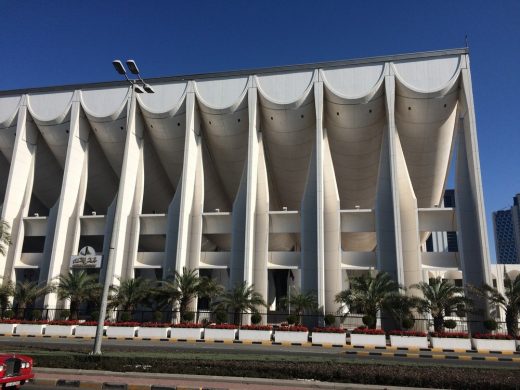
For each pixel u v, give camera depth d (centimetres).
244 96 2947
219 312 2278
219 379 903
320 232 2648
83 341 1927
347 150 3106
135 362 1055
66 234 3033
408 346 1845
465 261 2505
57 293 2611
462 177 2650
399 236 2531
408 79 2750
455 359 1526
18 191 3203
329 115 2964
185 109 3036
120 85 3166
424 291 2100
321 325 2488
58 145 3334
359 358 1404
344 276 2942
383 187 2709
